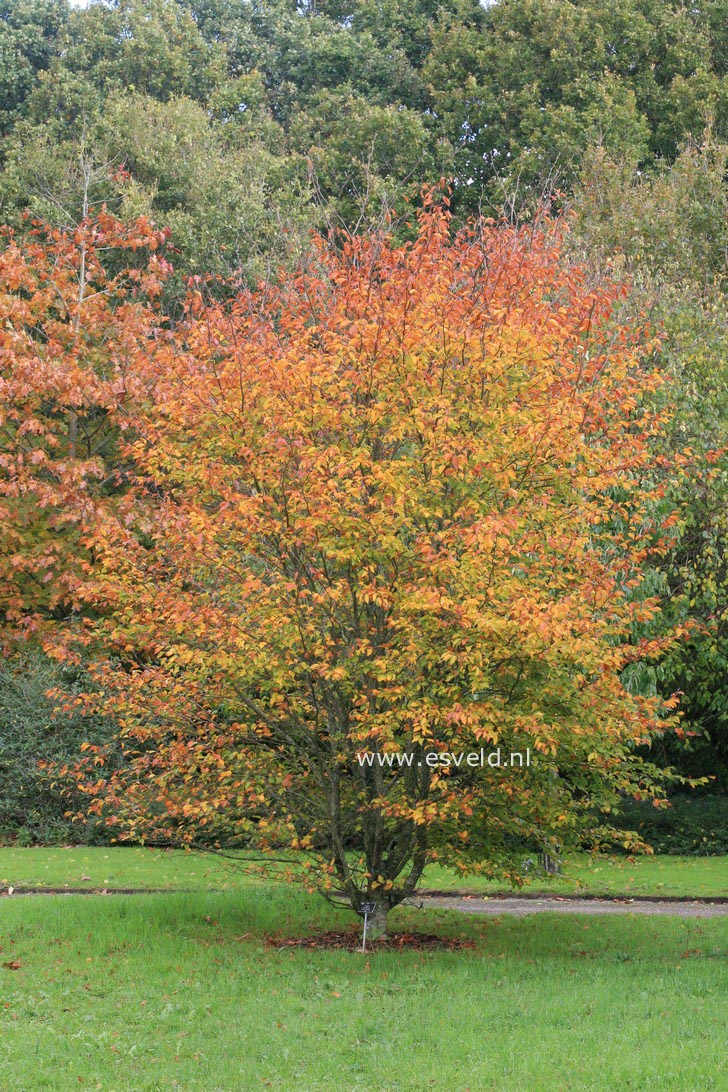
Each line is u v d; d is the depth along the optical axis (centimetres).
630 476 1636
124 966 1120
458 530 1067
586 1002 988
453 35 3891
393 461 1122
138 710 1227
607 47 3750
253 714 1259
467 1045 860
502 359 1135
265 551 1184
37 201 2867
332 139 3531
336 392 1173
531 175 3284
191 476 1220
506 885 1723
